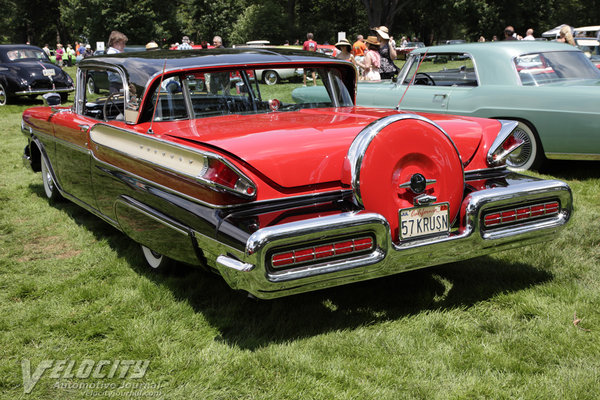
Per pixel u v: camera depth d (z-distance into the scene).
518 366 2.57
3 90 13.95
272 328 2.96
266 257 2.37
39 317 3.16
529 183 3.09
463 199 2.98
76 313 3.22
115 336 2.94
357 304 3.21
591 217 4.70
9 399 2.43
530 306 3.12
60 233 4.68
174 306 3.21
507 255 3.90
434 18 52.66
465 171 3.24
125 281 3.62
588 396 2.33
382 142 2.69
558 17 48.38
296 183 2.71
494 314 3.10
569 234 4.26
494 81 6.34
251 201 2.62
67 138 4.38
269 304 3.22
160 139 2.87
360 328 2.93
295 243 2.40
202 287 3.46
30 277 3.78
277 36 42.78
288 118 3.35
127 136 3.26
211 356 2.70
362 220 2.52
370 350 2.72
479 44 6.62
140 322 3.04
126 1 39.75
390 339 2.81
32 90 13.79
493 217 2.93
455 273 3.64
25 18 53.91
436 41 57.50
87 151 3.97
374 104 7.55
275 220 2.55
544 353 2.67
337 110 3.74
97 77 4.06
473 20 48.16
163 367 2.63
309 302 3.24
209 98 3.53
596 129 5.63
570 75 6.25
